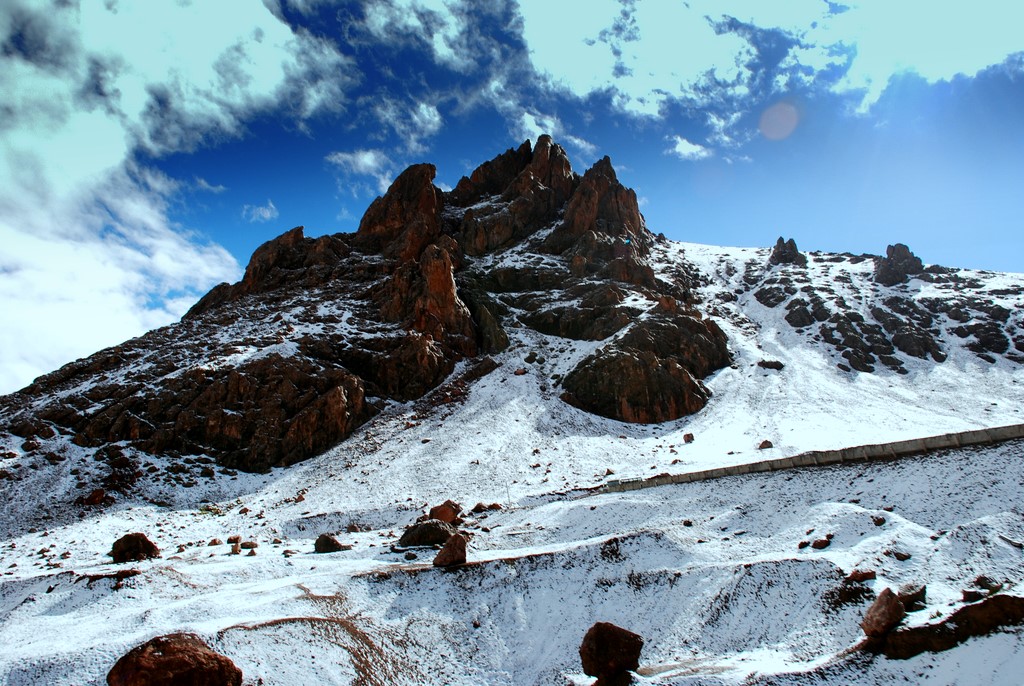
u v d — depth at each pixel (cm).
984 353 7294
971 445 2950
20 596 2630
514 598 2581
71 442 5188
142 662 1670
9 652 2036
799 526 2753
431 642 2342
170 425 5438
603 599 2492
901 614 1839
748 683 1780
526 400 6291
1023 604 1744
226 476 5084
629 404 6275
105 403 5747
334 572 2828
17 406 5997
